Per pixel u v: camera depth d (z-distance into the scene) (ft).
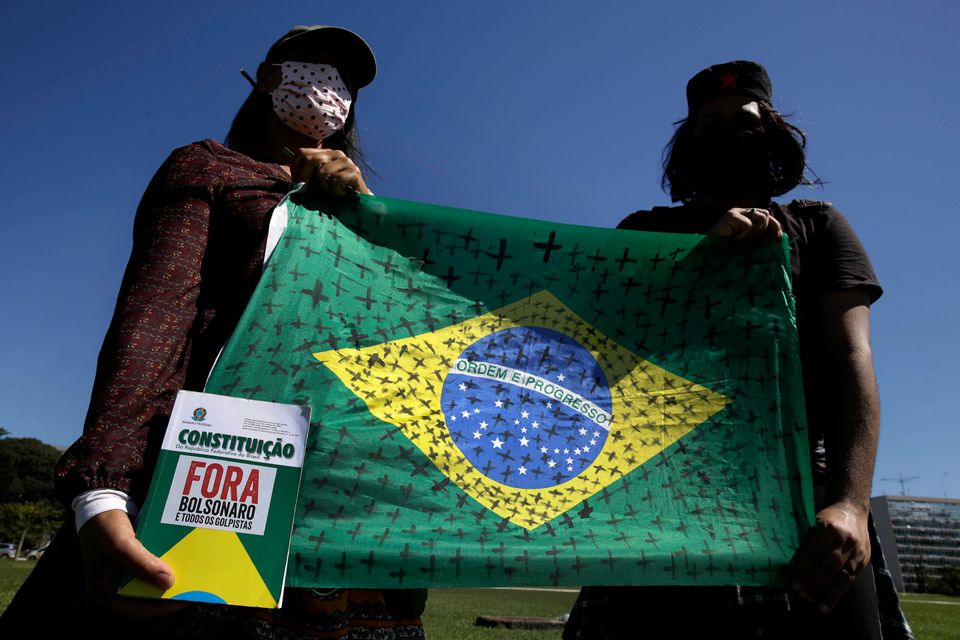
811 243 7.30
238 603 4.42
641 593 6.64
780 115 8.06
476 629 29.07
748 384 6.51
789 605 6.14
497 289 6.69
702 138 8.01
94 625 4.74
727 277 6.93
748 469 6.15
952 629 39.19
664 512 5.87
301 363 5.70
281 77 7.58
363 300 6.22
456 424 5.96
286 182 6.61
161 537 4.46
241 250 6.15
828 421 6.37
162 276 5.50
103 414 4.78
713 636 6.23
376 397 5.83
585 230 7.10
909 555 425.69
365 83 8.23
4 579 39.24
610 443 6.17
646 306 6.84
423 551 5.28
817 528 5.68
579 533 5.63
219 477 4.70
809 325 7.07
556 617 35.53
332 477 5.42
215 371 5.33
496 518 5.59
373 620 5.88
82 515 4.43
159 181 6.27
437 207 6.86
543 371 6.40
